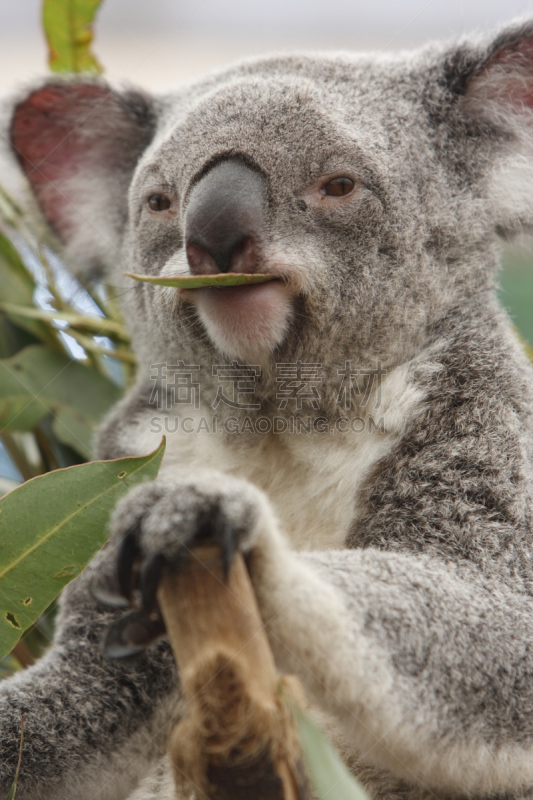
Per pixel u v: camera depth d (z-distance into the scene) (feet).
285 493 6.05
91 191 6.32
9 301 6.54
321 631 5.57
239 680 5.45
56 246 6.38
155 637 5.54
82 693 5.90
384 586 5.72
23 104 6.33
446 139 6.02
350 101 5.98
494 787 5.77
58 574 5.70
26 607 5.71
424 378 5.96
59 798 5.90
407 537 5.87
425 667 5.69
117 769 5.90
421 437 5.93
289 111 5.93
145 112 6.26
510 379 6.00
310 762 5.48
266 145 5.92
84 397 6.45
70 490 5.70
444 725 5.69
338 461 5.99
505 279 6.31
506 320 6.11
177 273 5.96
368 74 6.05
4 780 5.87
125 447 6.15
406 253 5.95
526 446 5.94
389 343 5.97
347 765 5.88
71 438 6.38
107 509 5.69
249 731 5.45
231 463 6.07
